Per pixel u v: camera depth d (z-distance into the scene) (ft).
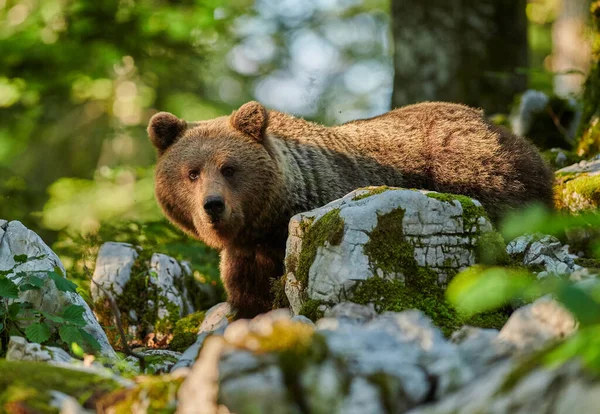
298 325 20.54
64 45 80.84
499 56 67.67
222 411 18.51
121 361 27.53
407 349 19.85
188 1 84.02
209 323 41.34
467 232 29.89
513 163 41.70
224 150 39.58
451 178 42.42
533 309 20.68
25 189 69.10
